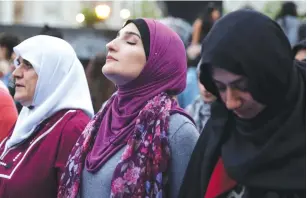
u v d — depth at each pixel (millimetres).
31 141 2973
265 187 1922
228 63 1929
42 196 2867
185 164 2447
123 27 2650
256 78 1921
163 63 2578
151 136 2441
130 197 2375
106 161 2516
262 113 1995
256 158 1930
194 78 4863
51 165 2855
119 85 2625
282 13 7449
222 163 2107
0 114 3418
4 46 5312
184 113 2523
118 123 2590
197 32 6301
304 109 1956
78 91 3084
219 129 2121
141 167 2398
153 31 2586
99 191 2496
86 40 6203
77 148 2688
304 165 1903
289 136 1925
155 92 2568
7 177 2922
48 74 3066
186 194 2215
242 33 1938
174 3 8773
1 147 3209
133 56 2555
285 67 1944
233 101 1988
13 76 3121
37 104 3105
